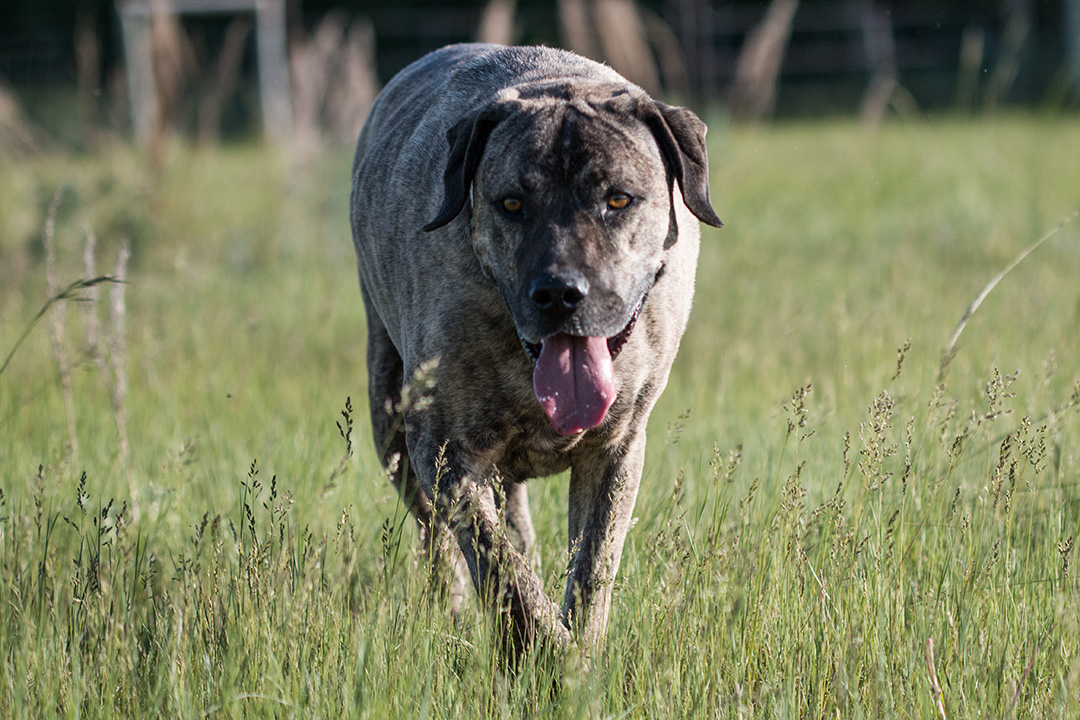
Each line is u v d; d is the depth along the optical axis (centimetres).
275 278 1733
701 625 571
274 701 532
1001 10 5109
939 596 602
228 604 594
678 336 712
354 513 740
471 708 544
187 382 1141
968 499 717
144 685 571
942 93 4872
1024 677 542
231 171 2953
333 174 2117
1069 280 1435
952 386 967
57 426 972
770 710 543
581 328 603
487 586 607
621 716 522
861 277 1562
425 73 873
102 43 4422
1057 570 627
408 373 702
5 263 1736
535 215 626
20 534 641
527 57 775
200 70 2250
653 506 785
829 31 5500
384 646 559
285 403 1077
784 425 962
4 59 4184
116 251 1783
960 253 1731
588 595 655
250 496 809
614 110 655
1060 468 735
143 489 779
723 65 4744
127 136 2236
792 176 2742
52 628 578
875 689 536
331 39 2320
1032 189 2139
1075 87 4100
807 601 610
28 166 2384
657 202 652
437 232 682
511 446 692
